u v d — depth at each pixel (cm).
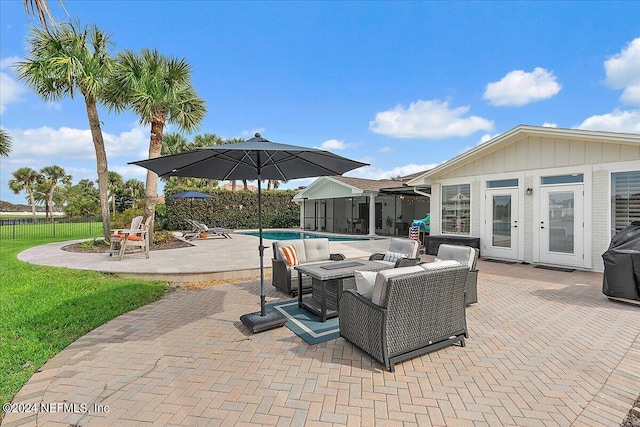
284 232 2077
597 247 758
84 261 827
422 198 2006
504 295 559
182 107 1095
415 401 252
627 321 427
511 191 913
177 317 450
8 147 1445
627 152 710
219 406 246
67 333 388
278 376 290
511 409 242
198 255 940
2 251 1029
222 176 498
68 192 4312
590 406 246
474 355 329
